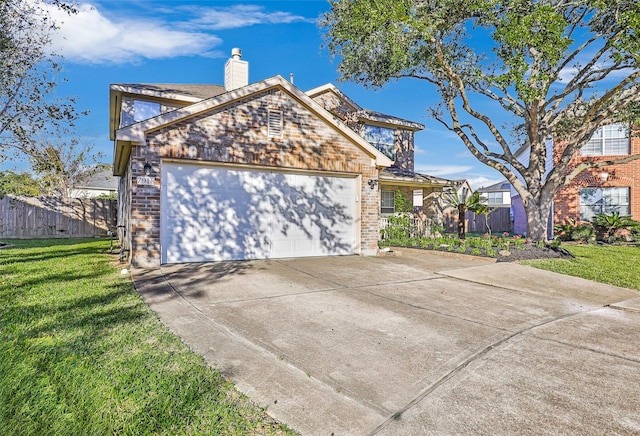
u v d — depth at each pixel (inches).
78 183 1059.3
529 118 496.4
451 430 103.5
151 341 158.9
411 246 520.7
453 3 422.3
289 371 137.6
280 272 325.4
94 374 126.1
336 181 438.3
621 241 658.2
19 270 316.5
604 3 382.0
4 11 400.5
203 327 181.9
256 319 197.2
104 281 276.1
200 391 118.7
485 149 545.3
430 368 143.6
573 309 236.2
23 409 104.7
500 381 134.1
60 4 428.1
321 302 233.9
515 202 960.3
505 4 407.8
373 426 104.7
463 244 481.1
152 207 335.9
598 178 716.0
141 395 114.1
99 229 735.7
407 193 712.4
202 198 364.5
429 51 489.7
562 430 104.6
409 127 730.2
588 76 499.2
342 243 441.4
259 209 392.5
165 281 280.5
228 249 376.8
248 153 378.9
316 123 418.3
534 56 441.1
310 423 105.5
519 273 342.0
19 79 456.4
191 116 351.9
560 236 705.6
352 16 455.2
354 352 157.2
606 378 137.9
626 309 237.8
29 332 165.6
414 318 206.4
